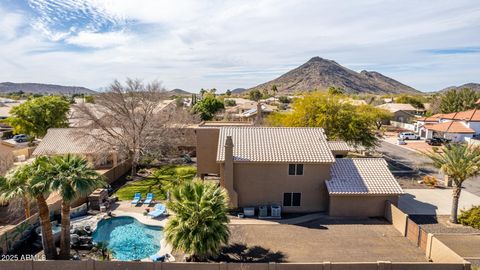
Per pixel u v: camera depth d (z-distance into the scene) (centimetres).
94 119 3403
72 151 3675
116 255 1870
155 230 2206
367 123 4012
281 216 2442
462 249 1900
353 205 2417
